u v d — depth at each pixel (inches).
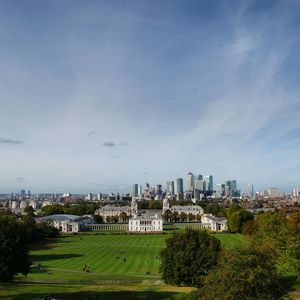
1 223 4549.7
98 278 5054.1
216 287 2274.9
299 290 3577.8
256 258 2258.9
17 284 4013.3
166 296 3230.8
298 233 5447.8
